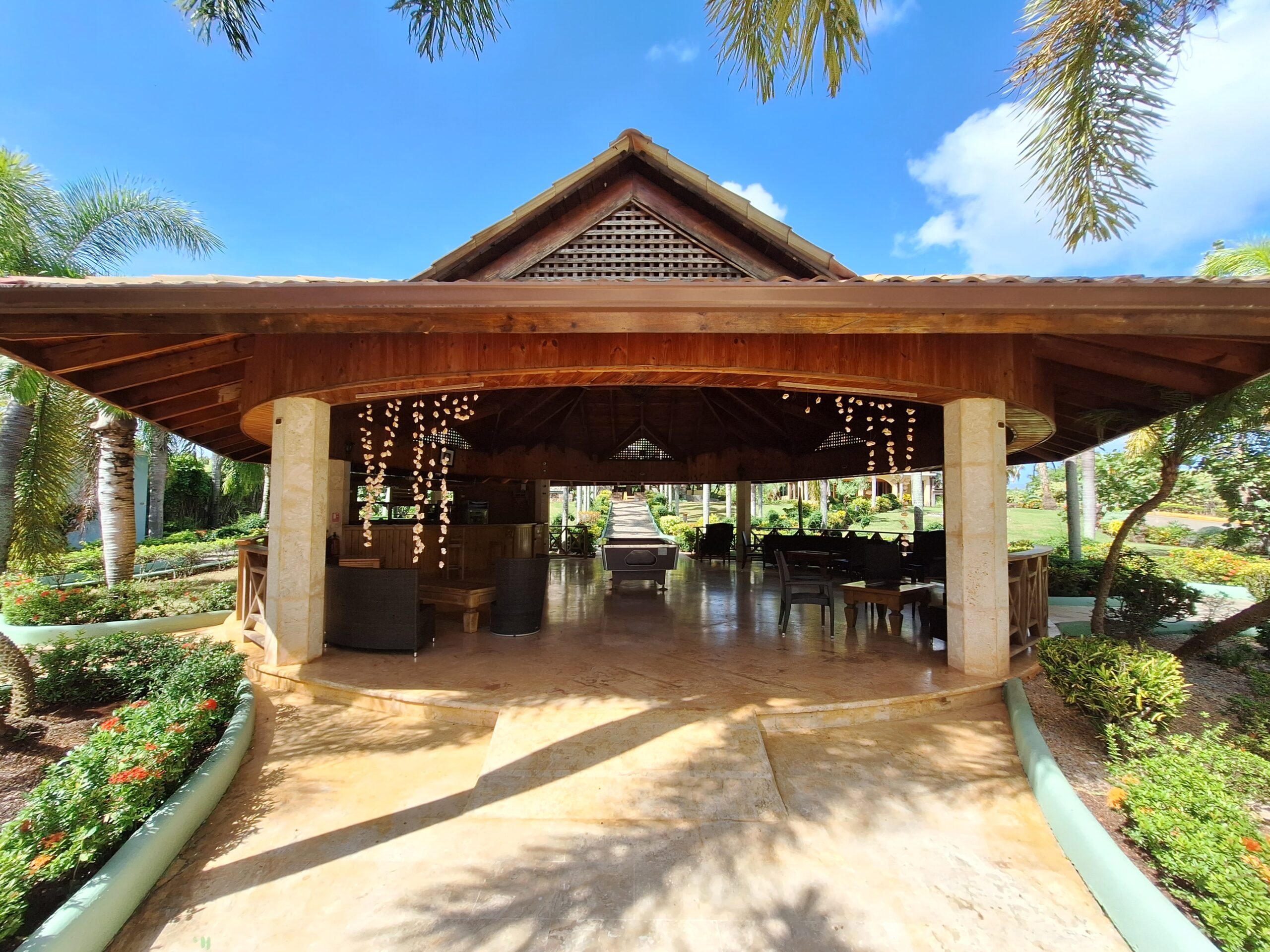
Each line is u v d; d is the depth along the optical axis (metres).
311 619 4.41
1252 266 6.02
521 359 3.68
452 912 2.09
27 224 5.90
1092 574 9.41
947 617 4.40
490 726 3.55
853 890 2.22
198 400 5.62
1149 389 4.68
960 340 3.96
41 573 6.30
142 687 4.21
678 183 4.20
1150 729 3.12
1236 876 1.90
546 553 12.47
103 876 2.01
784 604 5.58
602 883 2.25
